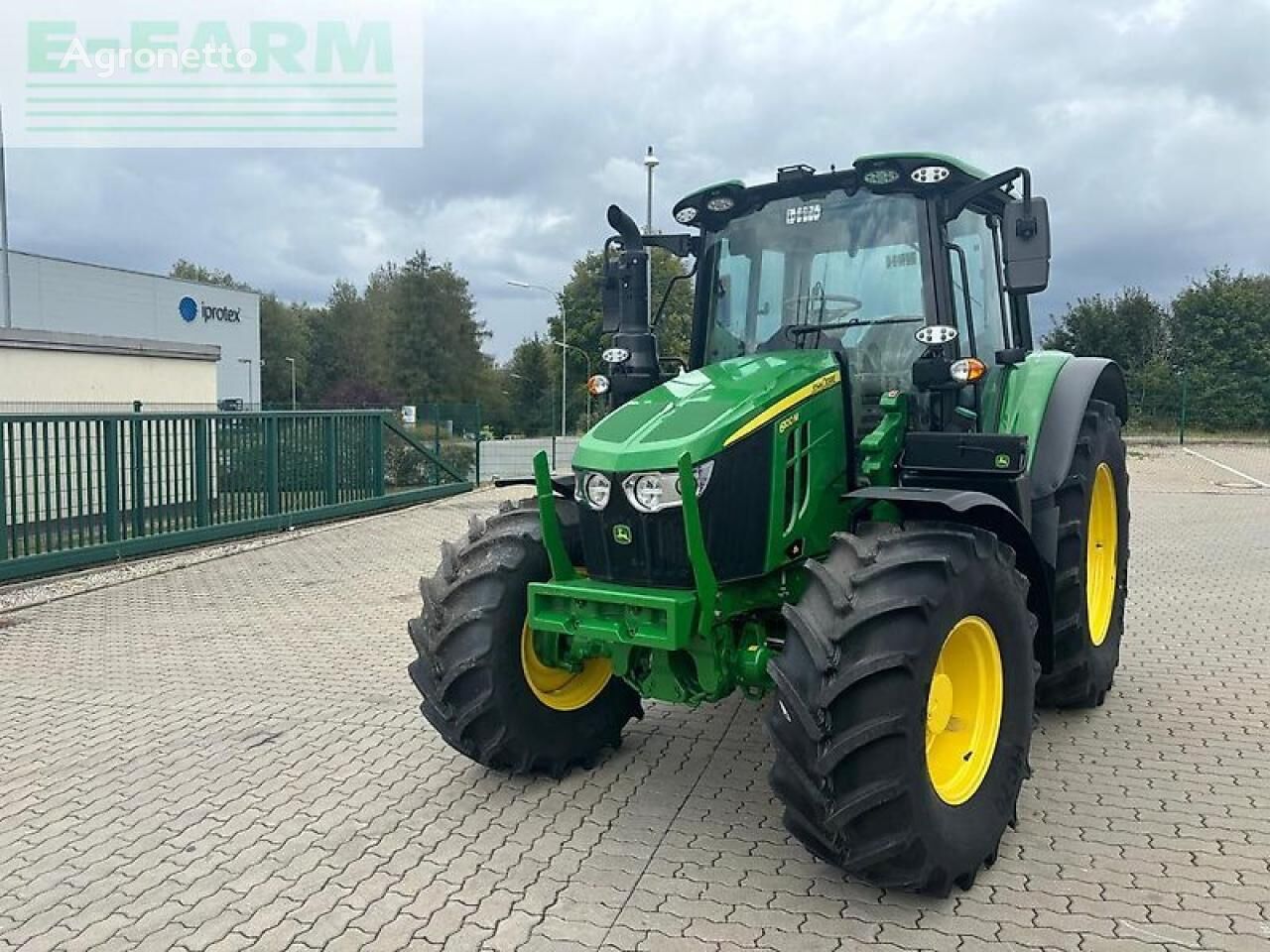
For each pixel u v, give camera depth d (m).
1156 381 28.78
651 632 3.57
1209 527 11.70
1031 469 4.59
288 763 4.71
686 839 3.81
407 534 12.25
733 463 3.65
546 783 4.39
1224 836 3.70
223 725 5.28
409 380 66.88
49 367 13.67
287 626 7.55
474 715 4.14
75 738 5.12
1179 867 3.48
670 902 3.34
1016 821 3.83
